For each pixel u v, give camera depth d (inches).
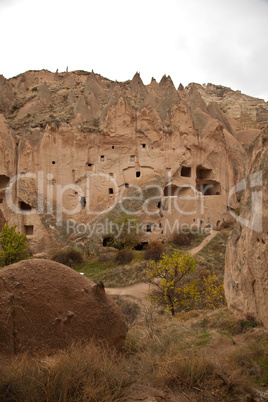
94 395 179.3
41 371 192.1
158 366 233.3
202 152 1588.3
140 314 695.1
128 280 1033.5
